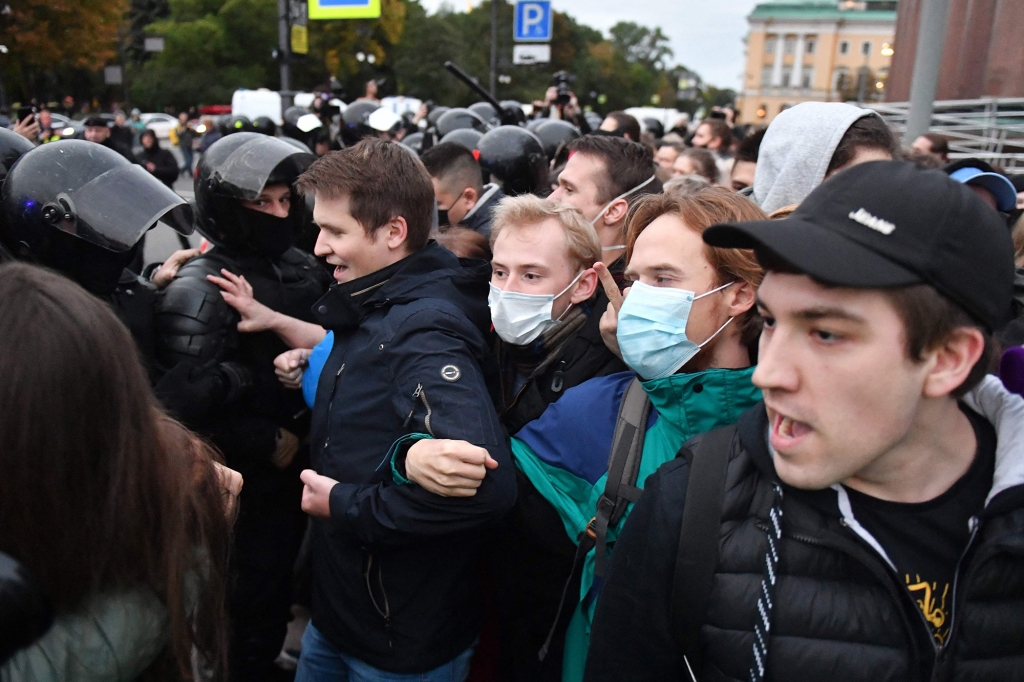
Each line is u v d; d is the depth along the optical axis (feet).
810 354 2.70
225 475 3.79
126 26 142.51
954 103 17.06
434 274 5.72
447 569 5.37
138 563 2.98
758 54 237.04
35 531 2.71
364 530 4.87
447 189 10.50
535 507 5.17
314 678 5.98
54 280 2.83
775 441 2.84
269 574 7.43
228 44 171.53
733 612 3.14
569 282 5.74
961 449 3.06
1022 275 5.29
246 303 6.84
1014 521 2.89
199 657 3.52
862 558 2.97
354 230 5.50
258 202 7.11
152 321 6.49
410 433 4.97
